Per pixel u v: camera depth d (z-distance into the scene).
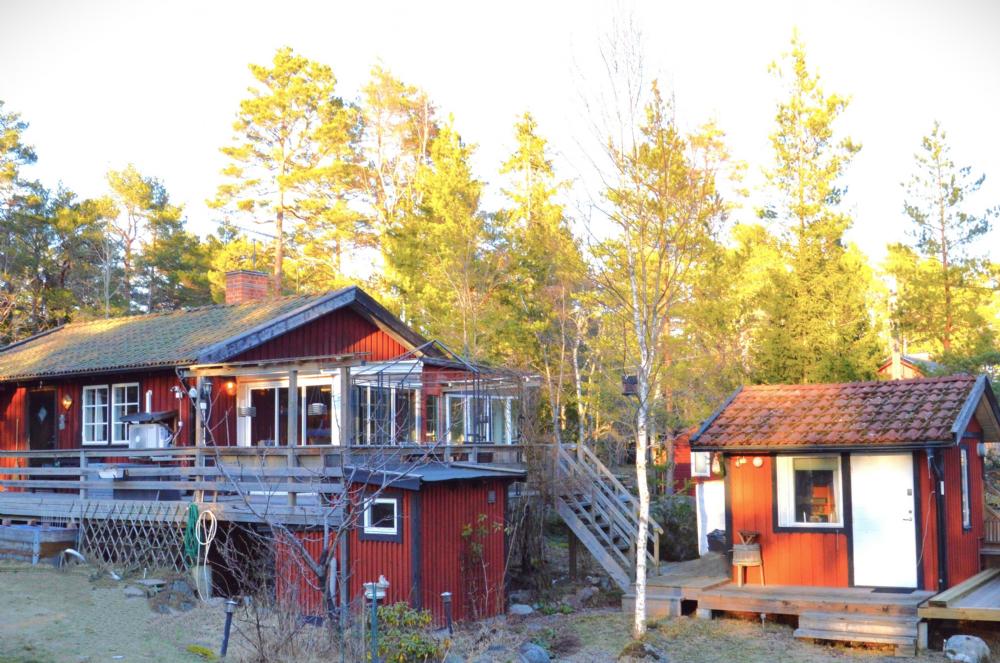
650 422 29.44
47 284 41.81
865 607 14.20
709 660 13.30
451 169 32.38
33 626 13.39
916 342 38.34
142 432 19.80
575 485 18.92
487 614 16.41
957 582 15.86
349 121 42.50
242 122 42.03
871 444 15.31
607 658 13.56
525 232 30.62
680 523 24.00
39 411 22.88
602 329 29.31
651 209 15.56
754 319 29.34
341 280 38.78
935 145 35.31
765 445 16.19
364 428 20.17
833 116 29.98
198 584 15.99
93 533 18.47
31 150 42.91
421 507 15.20
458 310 29.83
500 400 21.12
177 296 48.16
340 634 12.27
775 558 16.36
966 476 17.11
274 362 16.89
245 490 16.67
